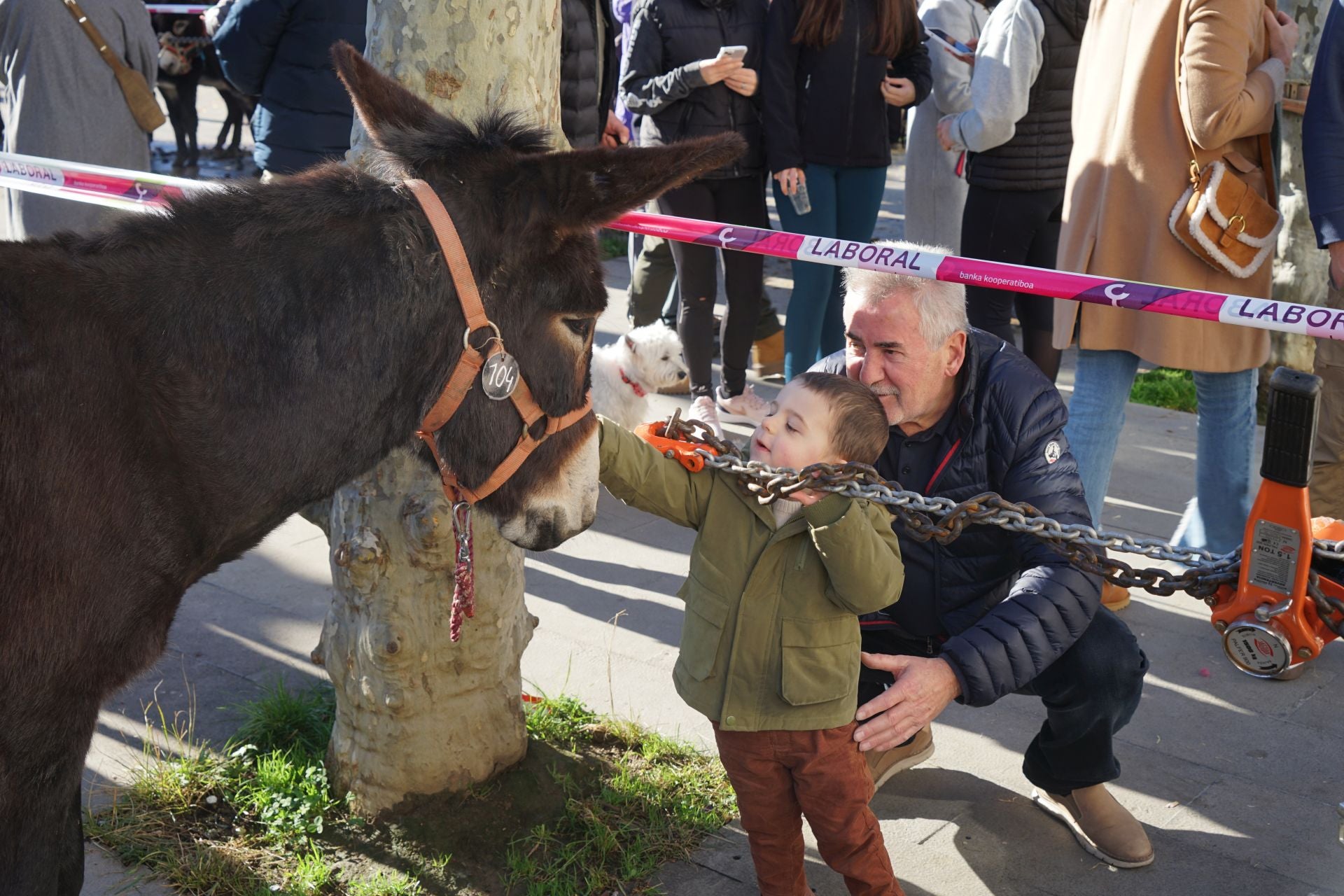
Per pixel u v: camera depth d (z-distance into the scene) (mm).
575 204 2059
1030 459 2867
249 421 2049
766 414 6012
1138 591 4539
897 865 2988
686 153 2016
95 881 2805
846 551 2297
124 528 1957
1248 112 3709
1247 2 3664
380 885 2818
